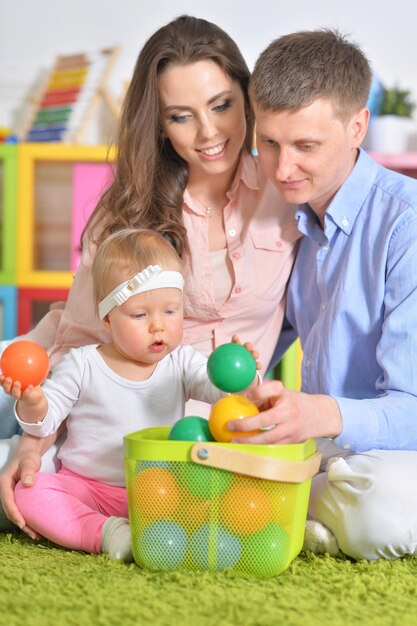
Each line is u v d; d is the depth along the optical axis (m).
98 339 1.54
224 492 1.06
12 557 1.18
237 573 1.07
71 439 1.37
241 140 1.51
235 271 1.55
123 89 3.11
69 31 3.26
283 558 1.08
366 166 1.41
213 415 1.11
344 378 1.38
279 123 1.28
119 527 1.19
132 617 0.91
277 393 1.08
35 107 3.20
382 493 1.16
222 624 0.88
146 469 1.08
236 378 1.14
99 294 1.35
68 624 0.88
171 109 1.48
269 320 1.62
